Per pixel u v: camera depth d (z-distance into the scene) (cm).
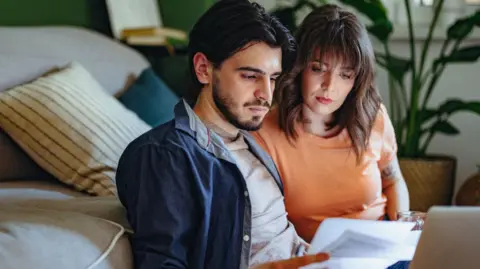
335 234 94
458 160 252
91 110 147
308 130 125
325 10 120
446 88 250
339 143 125
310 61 117
